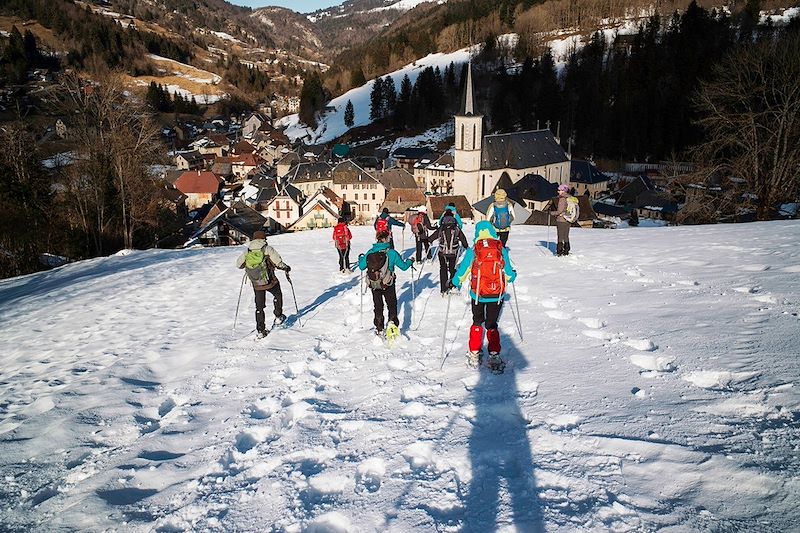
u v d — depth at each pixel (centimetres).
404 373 717
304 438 565
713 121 3222
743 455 413
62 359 1000
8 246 3722
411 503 433
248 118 18588
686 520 360
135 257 2706
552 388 605
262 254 975
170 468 547
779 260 1133
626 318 831
